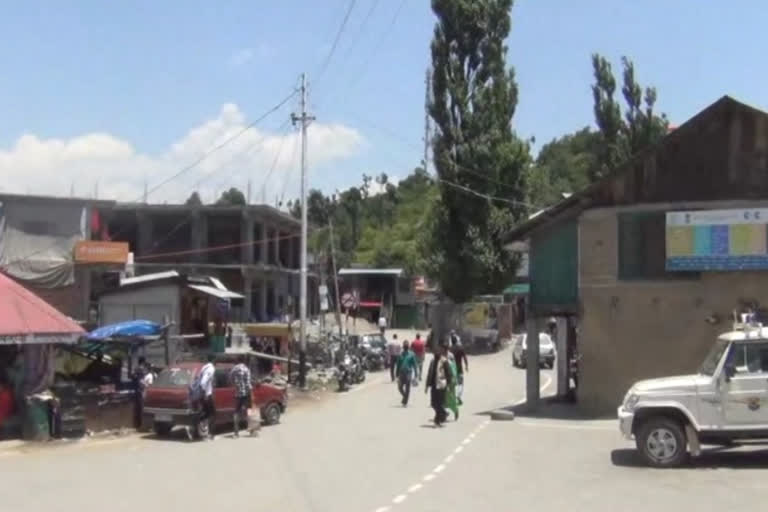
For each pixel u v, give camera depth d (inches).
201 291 1584.6
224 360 1418.6
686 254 970.7
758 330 617.0
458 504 491.5
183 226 2493.8
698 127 987.9
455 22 2352.4
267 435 926.4
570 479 578.9
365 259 4178.2
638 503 488.1
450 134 2384.4
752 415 600.7
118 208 2443.4
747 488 530.9
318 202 4242.1
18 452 821.9
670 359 987.3
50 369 998.4
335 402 1318.9
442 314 2647.6
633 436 647.1
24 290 1006.4
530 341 1094.4
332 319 3240.7
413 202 5088.6
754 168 968.3
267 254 2674.7
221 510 487.2
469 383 1565.0
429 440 825.5
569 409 1088.8
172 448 836.0
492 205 2389.3
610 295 1013.8
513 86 2402.8
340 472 632.4
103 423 962.7
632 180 1010.1
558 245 1067.3
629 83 2338.8
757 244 950.4
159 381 937.5
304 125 1569.9
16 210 1504.7
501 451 736.3
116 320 1521.9
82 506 511.2
